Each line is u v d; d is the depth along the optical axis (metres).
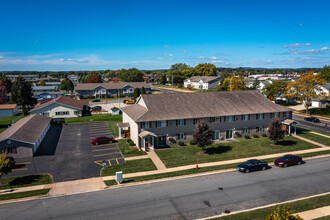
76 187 27.09
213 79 136.50
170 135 42.69
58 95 118.88
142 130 40.81
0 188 26.83
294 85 73.06
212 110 45.81
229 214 21.73
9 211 22.33
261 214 21.56
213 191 26.16
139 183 28.09
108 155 37.34
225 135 46.47
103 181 28.56
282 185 27.61
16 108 76.50
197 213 21.98
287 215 15.80
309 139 45.91
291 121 48.75
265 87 94.06
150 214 21.81
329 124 58.44
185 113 43.62
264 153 38.41
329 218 21.02
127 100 97.12
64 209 22.66
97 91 117.88
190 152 38.78
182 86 159.50
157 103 45.12
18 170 31.73
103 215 21.64
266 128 49.50
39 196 25.08
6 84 117.06
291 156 33.94
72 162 34.47
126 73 169.12
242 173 31.06
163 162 34.53
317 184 27.83
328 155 37.84
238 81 89.56
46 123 51.03
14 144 35.72
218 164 33.84
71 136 48.31
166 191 26.14
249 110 47.66
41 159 35.62
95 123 60.72
